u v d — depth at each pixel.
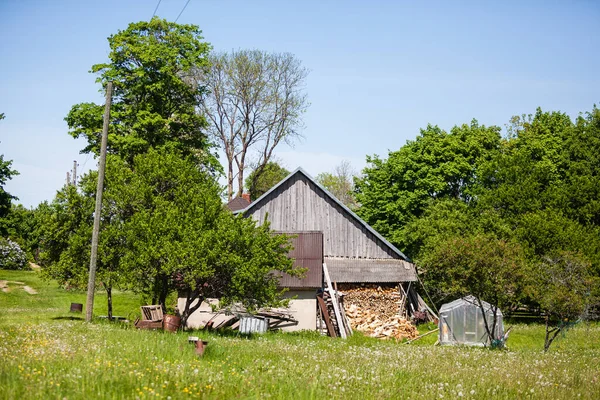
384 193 59.78
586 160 56.94
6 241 67.19
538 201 51.94
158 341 17.78
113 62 47.91
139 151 45.97
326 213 47.34
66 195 30.61
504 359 21.95
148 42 48.22
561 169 57.78
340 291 44.25
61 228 30.25
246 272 26.28
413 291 48.31
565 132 60.62
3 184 56.59
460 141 59.31
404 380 14.91
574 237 46.41
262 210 47.34
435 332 41.16
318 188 47.59
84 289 31.22
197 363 14.18
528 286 29.84
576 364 21.14
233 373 13.37
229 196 61.41
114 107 47.34
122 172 31.17
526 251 45.38
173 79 47.25
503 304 31.98
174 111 49.66
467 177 59.59
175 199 30.19
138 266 27.61
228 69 59.12
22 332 18.77
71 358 13.12
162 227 26.84
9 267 66.19
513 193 52.28
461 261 30.67
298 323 37.16
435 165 59.03
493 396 13.25
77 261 29.55
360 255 47.03
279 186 47.66
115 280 29.16
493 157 57.44
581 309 29.16
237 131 60.81
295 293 37.47
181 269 26.55
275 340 26.78
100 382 10.87
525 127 65.31
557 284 29.81
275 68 60.25
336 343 28.58
